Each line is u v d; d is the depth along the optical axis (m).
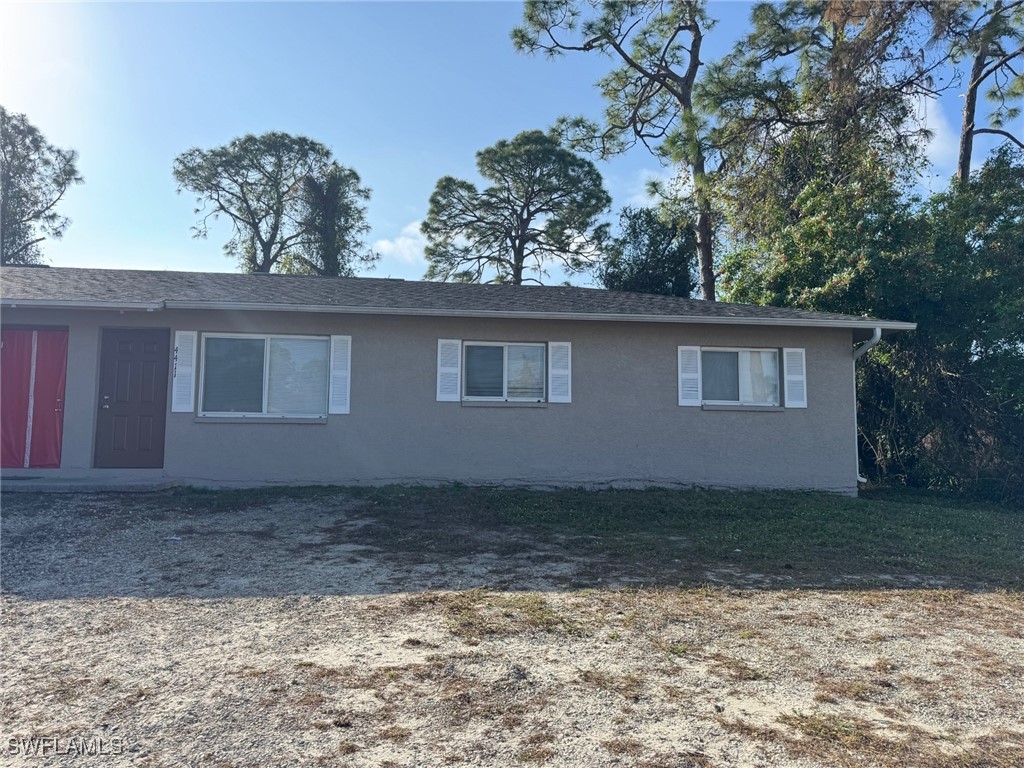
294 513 8.97
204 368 10.91
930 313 14.09
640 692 4.12
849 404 12.15
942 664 4.67
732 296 18.23
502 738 3.56
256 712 3.76
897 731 3.73
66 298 9.96
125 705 3.81
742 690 4.19
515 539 8.01
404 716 3.76
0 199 36.84
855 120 18.75
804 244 16.20
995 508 12.30
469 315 10.97
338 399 11.09
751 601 5.97
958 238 14.41
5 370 10.53
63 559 6.68
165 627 5.01
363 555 7.12
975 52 18.34
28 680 4.10
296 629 5.02
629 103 24.69
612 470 11.60
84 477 10.34
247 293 11.34
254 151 39.31
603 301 12.85
